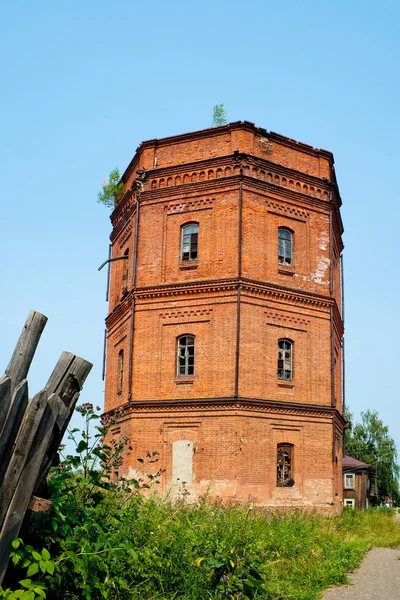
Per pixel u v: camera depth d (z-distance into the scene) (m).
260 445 22.28
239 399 22.00
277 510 21.98
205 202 24.22
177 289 23.80
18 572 5.70
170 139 25.30
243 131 24.09
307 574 12.76
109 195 28.16
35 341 5.28
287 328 24.02
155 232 24.89
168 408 22.98
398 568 15.45
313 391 24.25
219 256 23.53
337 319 27.28
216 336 22.94
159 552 8.16
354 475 50.88
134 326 24.31
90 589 6.04
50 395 5.34
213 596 8.23
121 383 25.59
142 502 9.65
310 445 23.67
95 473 7.14
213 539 9.91
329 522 21.33
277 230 24.48
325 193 26.16
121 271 27.50
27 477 5.04
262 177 24.33
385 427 72.75
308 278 25.02
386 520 27.95
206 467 21.98
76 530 6.25
